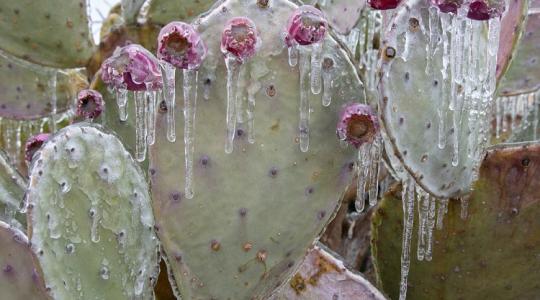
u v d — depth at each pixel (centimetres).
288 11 145
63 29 184
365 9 197
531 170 155
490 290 160
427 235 159
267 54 144
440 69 145
